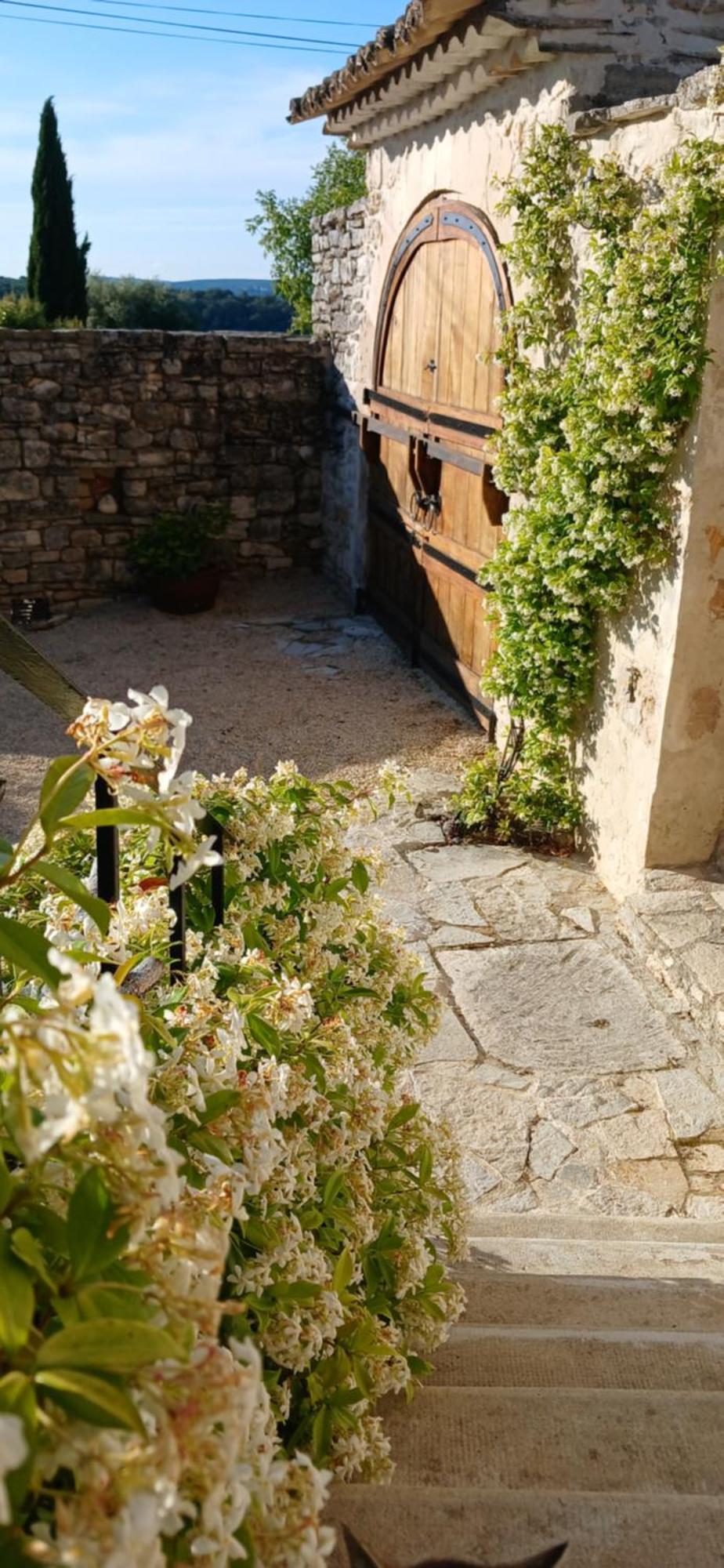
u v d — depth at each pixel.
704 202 4.37
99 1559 0.66
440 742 7.59
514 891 5.62
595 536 5.07
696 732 5.10
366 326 9.31
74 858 2.46
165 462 10.35
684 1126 4.03
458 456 7.46
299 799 2.69
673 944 4.77
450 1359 2.23
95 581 10.46
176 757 1.09
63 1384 0.71
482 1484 1.75
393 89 7.02
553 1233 3.39
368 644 9.51
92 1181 0.85
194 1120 1.26
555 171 5.43
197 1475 0.74
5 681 8.91
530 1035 4.52
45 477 10.05
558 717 5.88
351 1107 1.87
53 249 17.86
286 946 2.41
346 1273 1.53
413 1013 2.85
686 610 4.88
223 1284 1.44
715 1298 2.70
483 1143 3.93
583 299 5.21
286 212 17.22
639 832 5.32
